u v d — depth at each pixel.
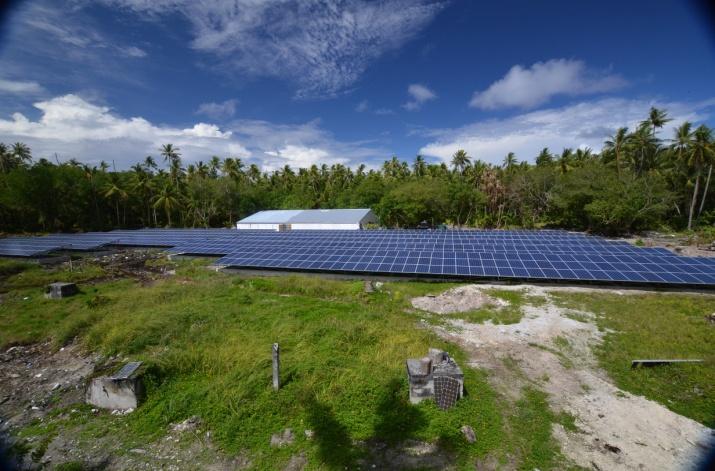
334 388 9.32
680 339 12.27
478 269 20.91
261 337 12.98
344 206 67.94
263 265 24.41
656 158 52.44
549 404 8.93
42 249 32.81
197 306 16.42
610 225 43.53
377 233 36.03
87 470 7.11
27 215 57.62
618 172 47.81
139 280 23.66
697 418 8.31
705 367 10.34
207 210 66.75
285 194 79.94
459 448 7.41
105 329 13.56
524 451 7.31
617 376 10.27
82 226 61.41
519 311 15.61
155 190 64.56
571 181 47.31
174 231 47.66
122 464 7.27
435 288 19.95
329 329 13.56
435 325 14.51
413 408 8.66
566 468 6.85
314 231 40.19
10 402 9.70
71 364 11.83
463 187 53.97
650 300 16.59
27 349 13.20
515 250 25.08
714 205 50.31
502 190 57.19
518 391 9.55
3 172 64.81
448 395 8.70
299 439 7.79
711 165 44.22
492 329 13.87
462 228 57.19
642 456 7.12
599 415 8.45
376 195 62.38
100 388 9.30
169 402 9.09
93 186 60.84
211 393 9.23
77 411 9.16
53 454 7.60
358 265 22.83
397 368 10.27
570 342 12.48
